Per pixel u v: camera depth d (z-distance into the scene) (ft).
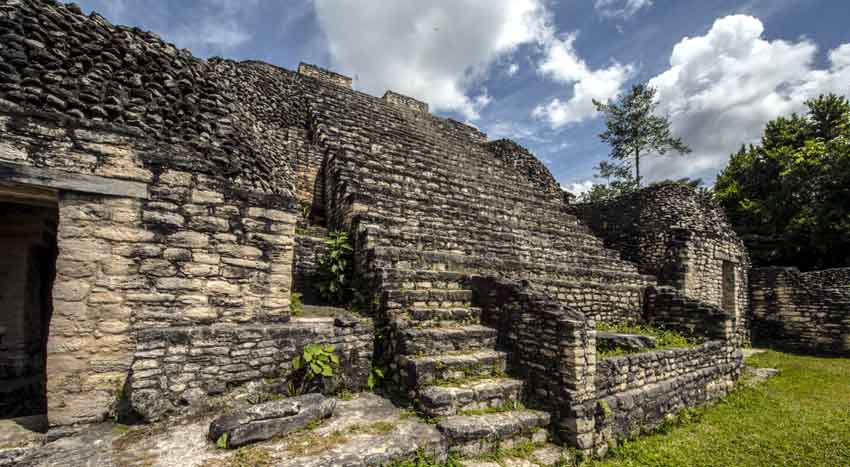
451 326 19.27
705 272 40.24
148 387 13.28
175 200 14.98
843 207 47.47
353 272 22.99
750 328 46.88
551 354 16.30
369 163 30.86
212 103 18.02
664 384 20.39
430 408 14.16
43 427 13.00
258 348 15.14
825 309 41.55
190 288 15.01
